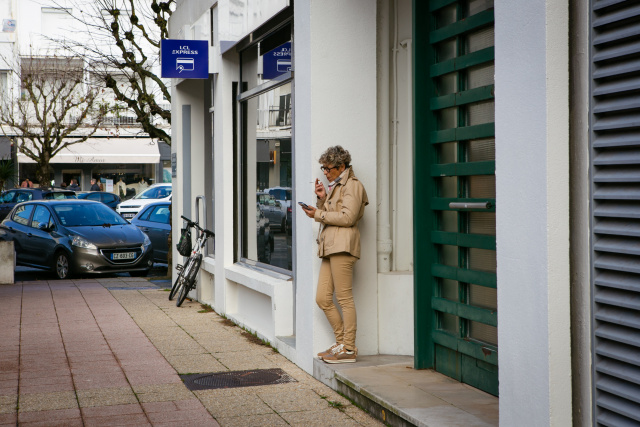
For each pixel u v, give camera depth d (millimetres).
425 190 6188
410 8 7109
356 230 6508
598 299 3680
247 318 9633
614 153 3605
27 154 35844
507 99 4137
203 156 12719
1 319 10211
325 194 6578
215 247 10750
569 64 3848
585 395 3812
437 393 5562
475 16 5566
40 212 16875
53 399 6188
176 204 13219
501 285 4223
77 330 9344
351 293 6590
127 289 13633
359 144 6926
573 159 3846
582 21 3766
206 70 10469
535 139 3908
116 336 8922
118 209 29469
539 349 3910
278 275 8547
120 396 6270
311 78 6824
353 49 6906
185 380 6809
